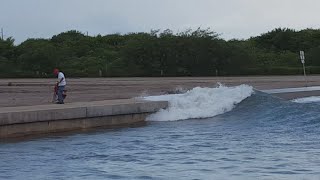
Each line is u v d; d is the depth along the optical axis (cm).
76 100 2642
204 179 1134
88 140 1792
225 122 2311
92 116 2139
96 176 1188
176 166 1288
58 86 2383
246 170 1214
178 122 2344
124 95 3000
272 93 2934
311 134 1870
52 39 9912
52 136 1914
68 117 2055
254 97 2700
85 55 8794
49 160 1405
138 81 4869
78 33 10319
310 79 4684
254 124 2219
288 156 1388
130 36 9775
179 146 1616
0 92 3500
